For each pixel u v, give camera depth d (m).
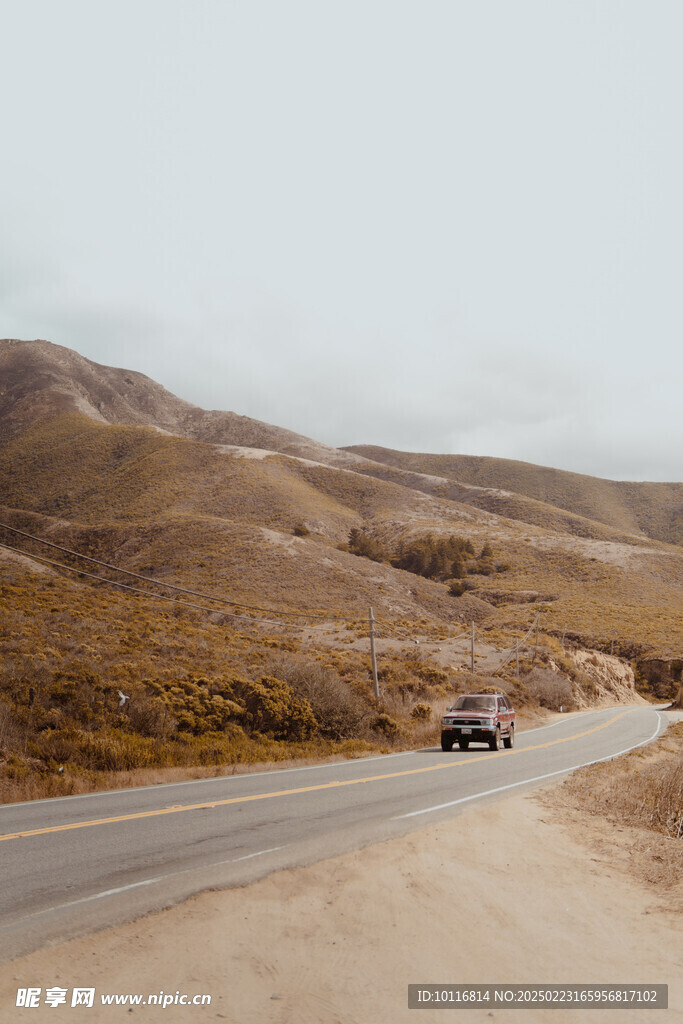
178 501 141.88
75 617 42.59
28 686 21.53
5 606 41.94
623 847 10.42
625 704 70.69
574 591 115.75
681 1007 5.12
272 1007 4.98
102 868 8.41
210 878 8.04
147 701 23.06
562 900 7.66
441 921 6.82
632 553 136.00
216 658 36.59
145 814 11.95
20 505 158.62
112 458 180.50
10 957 5.72
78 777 15.48
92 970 5.53
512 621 95.38
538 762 21.55
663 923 6.95
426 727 30.88
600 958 6.01
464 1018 4.88
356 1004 5.05
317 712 26.81
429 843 10.14
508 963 5.86
